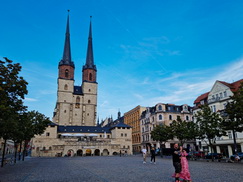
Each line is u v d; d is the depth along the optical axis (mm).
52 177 15383
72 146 77250
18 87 19266
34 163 34062
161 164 27594
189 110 91938
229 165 25984
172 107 91500
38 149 83000
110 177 14758
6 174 18047
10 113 20016
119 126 97875
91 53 133000
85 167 24125
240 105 30609
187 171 11828
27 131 38281
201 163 30359
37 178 14984
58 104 113688
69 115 114188
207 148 63781
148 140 94625
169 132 54625
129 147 97125
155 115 90312
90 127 104188
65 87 116688
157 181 12672
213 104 60812
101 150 80625
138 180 13125
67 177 15188
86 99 120938
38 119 45750
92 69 127750
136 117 112500
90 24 139250
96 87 124938
